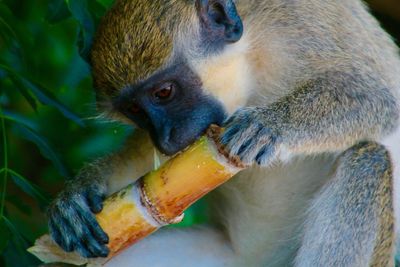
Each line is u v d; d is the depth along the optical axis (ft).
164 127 37.52
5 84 45.44
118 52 37.27
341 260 38.11
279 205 41.14
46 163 52.29
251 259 42.01
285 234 41.39
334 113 38.32
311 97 38.42
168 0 37.81
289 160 40.24
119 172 40.81
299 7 40.16
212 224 42.86
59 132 46.96
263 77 39.91
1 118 40.34
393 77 41.11
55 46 47.67
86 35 39.70
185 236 41.91
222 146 34.99
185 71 37.70
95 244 36.01
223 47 38.34
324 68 39.63
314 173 40.68
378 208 38.22
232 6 38.45
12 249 38.78
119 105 38.27
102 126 44.60
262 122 37.09
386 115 39.29
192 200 34.94
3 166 40.40
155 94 37.55
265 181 40.78
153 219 35.04
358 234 38.09
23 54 43.42
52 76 47.50
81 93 48.06
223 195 41.86
